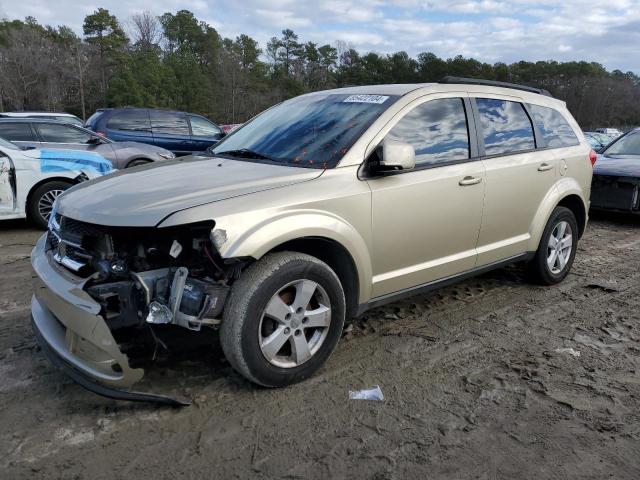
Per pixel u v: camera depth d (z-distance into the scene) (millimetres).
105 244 2992
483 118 4434
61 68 61281
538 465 2643
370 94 4102
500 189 4414
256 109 68062
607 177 8594
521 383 3426
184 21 78312
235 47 76062
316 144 3723
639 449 2775
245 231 2947
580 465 2646
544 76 92188
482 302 4855
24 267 5781
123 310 2918
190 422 2941
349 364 3623
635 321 4496
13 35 60812
